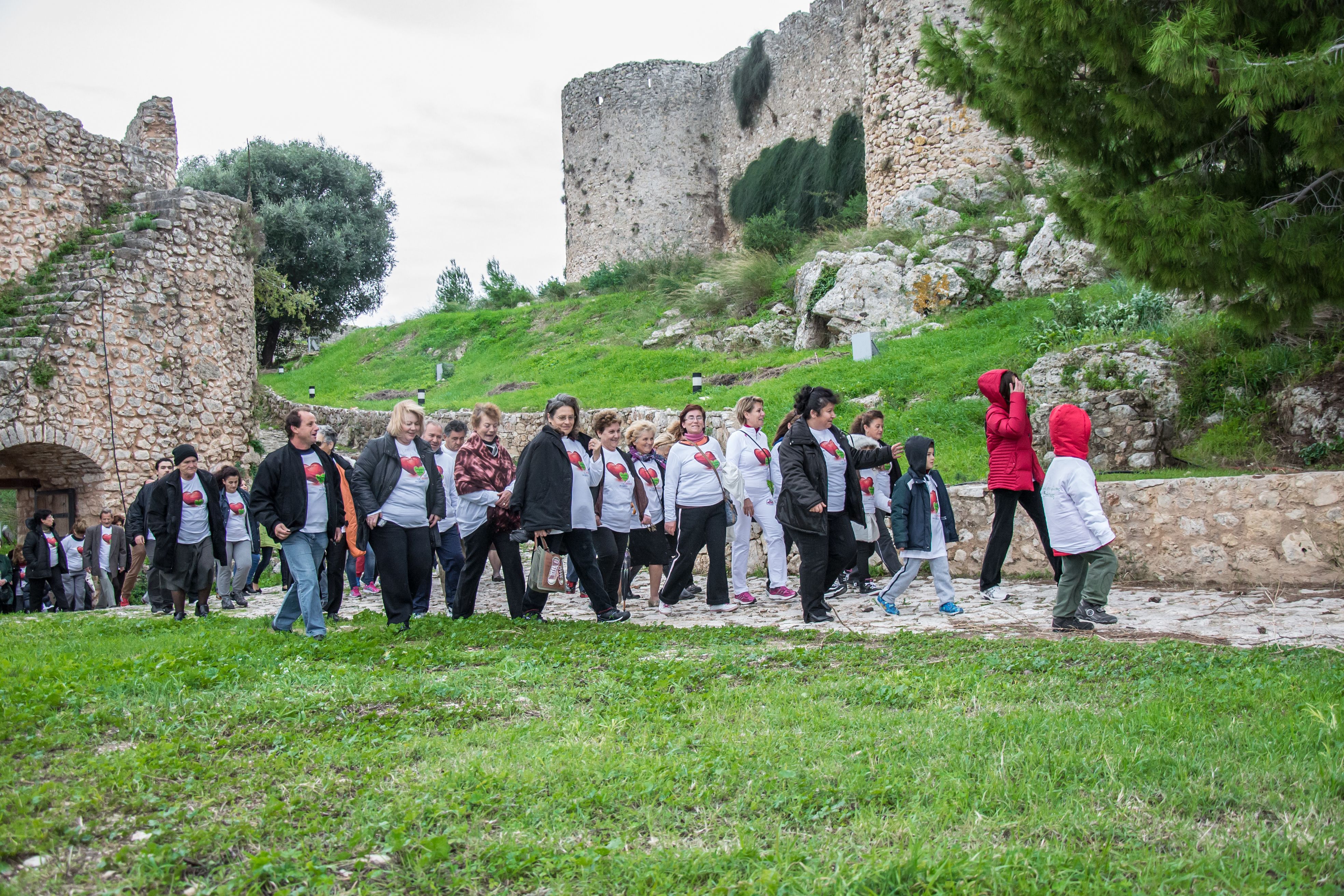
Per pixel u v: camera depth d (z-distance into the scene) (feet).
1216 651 16.84
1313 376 33.37
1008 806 9.45
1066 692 14.12
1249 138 28.35
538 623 24.76
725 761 11.05
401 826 9.05
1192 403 36.14
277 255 122.62
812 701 14.19
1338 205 27.76
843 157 100.01
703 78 124.77
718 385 58.95
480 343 96.89
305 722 13.82
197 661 19.10
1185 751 10.77
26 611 44.47
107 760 11.52
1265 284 27.12
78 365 56.39
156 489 31.48
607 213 126.72
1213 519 26.32
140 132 72.49
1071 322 45.68
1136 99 25.89
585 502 25.39
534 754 11.52
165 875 8.21
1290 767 10.10
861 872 7.80
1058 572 26.30
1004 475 25.72
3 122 58.13
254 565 42.19
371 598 37.40
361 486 23.88
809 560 23.67
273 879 8.18
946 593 24.45
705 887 8.00
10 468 59.06
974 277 60.18
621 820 9.50
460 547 30.71
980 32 29.19
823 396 24.68
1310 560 24.76
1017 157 69.51
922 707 13.66
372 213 139.74
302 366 110.73
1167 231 25.45
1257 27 24.48
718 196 123.34
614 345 79.77
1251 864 8.00
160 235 61.57
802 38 108.58
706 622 25.55
